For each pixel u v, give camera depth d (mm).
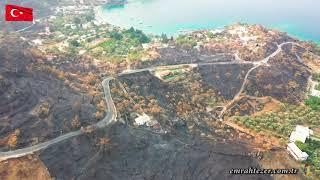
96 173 150000
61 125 163000
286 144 191500
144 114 192125
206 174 162500
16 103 161625
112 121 175000
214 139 189375
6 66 183000
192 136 187500
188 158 167875
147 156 163375
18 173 138375
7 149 146625
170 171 160125
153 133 178750
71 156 151750
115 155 158875
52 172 142750
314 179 170875
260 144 190750
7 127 152250
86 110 176875
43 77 193750
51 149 150625
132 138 168875
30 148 148875
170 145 173375
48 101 172125
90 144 159125
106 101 195875
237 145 186625
